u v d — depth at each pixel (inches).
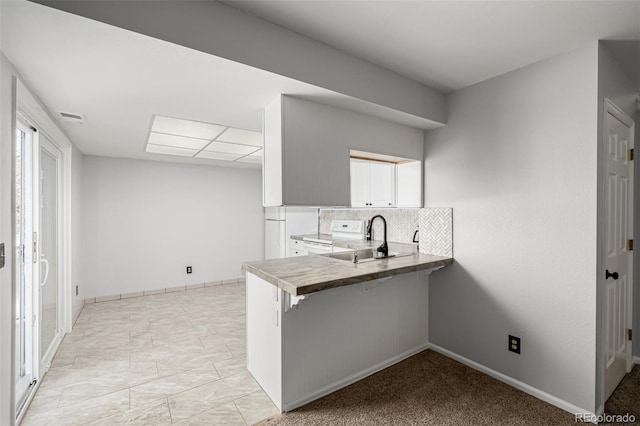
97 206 167.2
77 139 126.5
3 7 44.1
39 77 66.9
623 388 85.0
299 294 65.1
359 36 71.0
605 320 76.5
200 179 199.2
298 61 69.6
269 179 84.3
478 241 95.2
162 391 85.4
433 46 75.2
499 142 90.0
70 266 126.2
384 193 123.0
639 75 88.4
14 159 62.4
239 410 77.4
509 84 87.8
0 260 57.1
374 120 96.7
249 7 60.7
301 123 81.0
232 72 65.4
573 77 75.4
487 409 77.4
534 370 82.7
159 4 53.0
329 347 85.6
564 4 58.7
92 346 113.3
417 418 74.2
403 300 103.8
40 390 85.5
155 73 65.5
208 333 125.7
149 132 114.7
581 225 74.0
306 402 80.5
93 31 50.4
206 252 201.8
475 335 96.7
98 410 77.2
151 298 175.0
